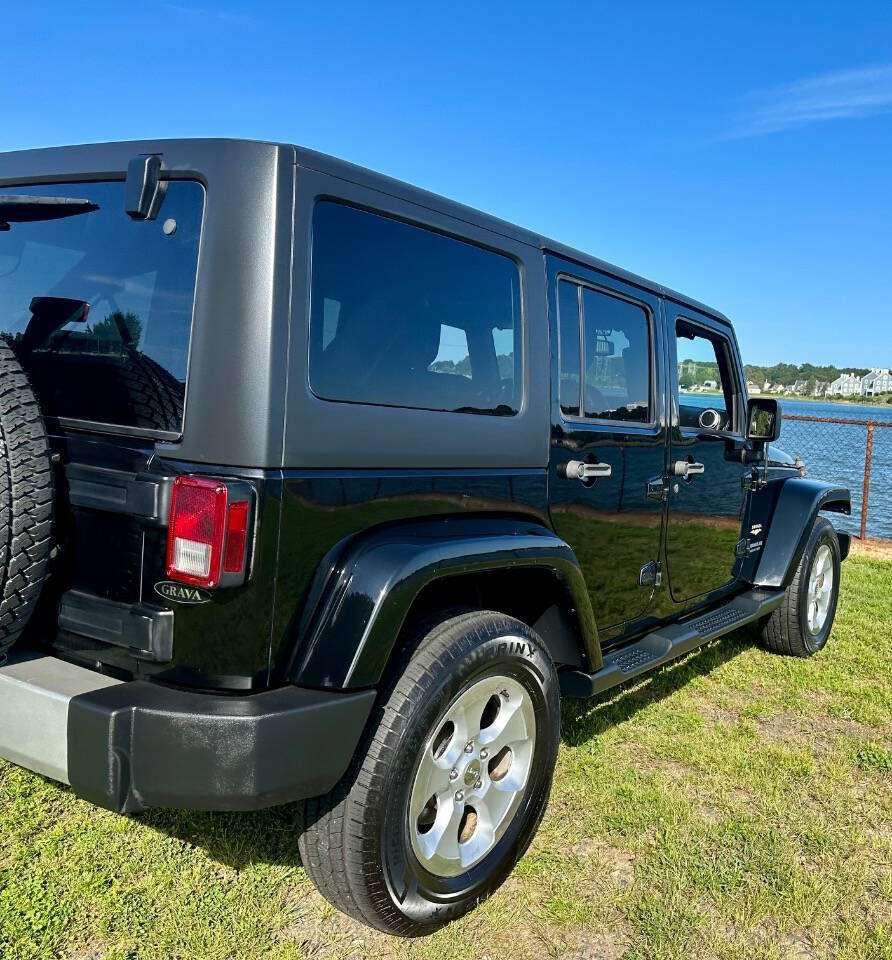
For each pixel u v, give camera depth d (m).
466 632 2.26
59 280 2.19
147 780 1.81
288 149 1.93
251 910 2.31
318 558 1.99
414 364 2.28
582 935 2.33
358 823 2.02
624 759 3.44
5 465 1.83
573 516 2.94
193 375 1.88
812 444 19.52
